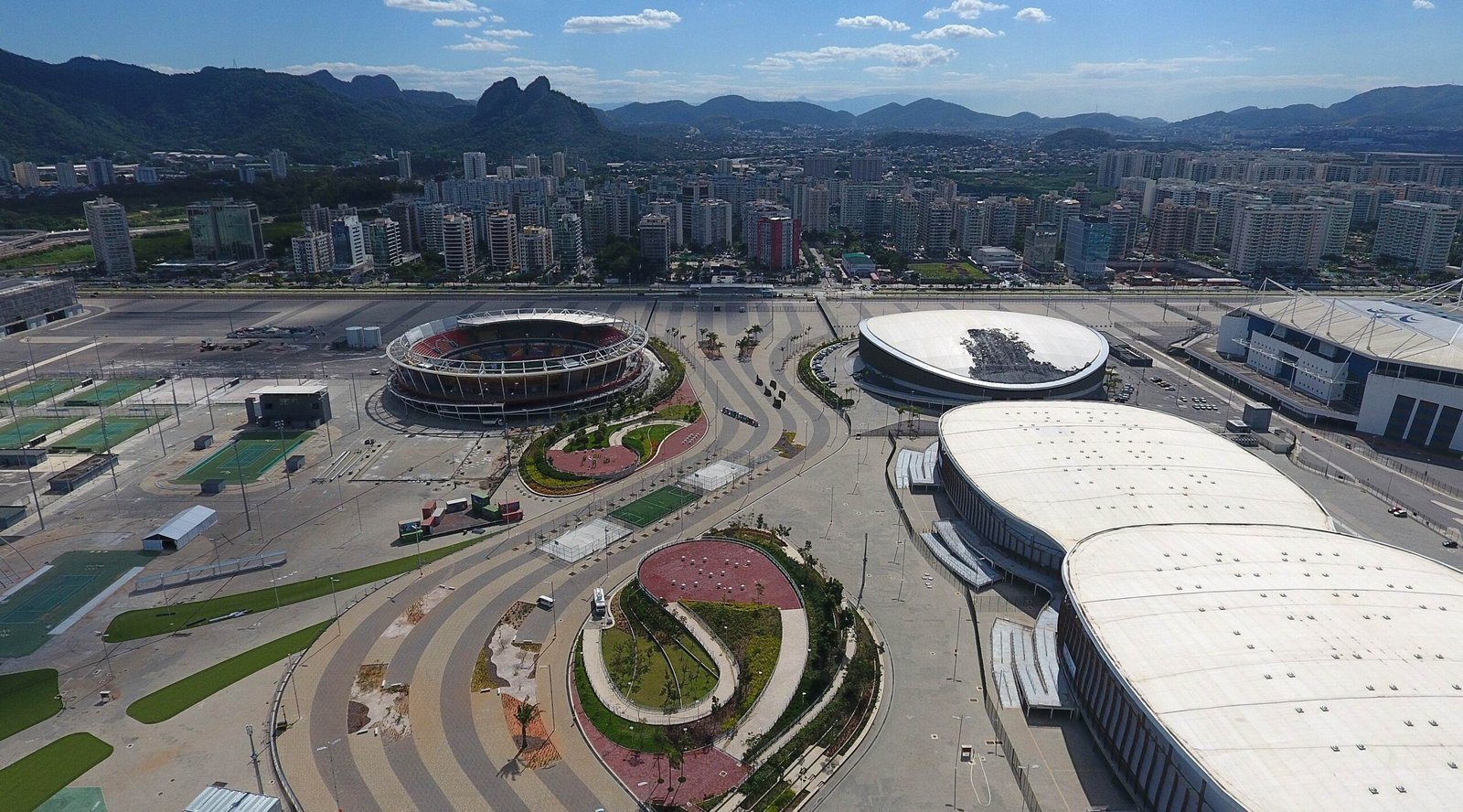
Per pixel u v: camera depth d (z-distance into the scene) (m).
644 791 89.69
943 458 164.88
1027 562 133.25
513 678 108.69
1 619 122.38
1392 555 110.62
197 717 101.56
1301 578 103.75
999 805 88.12
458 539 146.38
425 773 92.31
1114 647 92.38
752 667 109.88
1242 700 82.62
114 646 116.00
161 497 163.38
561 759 94.50
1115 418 168.50
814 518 154.75
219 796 84.00
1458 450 187.88
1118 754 91.06
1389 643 90.06
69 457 183.50
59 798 88.69
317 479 172.12
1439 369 191.50
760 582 130.25
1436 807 69.81
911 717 101.56
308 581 132.62
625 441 190.62
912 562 138.50
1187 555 110.38
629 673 109.88
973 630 119.88
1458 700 81.06
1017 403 179.25
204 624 121.12
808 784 90.94
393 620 121.62
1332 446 193.50
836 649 112.62
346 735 98.00
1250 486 138.00
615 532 148.50
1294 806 70.94
